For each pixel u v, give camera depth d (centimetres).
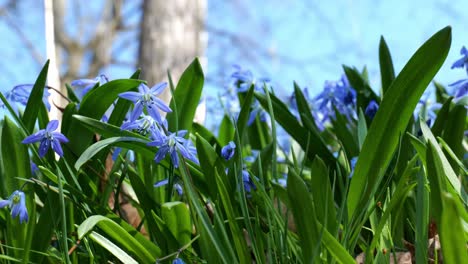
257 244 53
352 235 54
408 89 52
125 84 58
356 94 74
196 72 62
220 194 53
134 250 53
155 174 61
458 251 43
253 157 77
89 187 60
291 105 79
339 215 51
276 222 53
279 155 88
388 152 53
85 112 59
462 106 61
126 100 60
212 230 51
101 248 57
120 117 60
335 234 50
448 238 43
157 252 55
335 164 66
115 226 52
